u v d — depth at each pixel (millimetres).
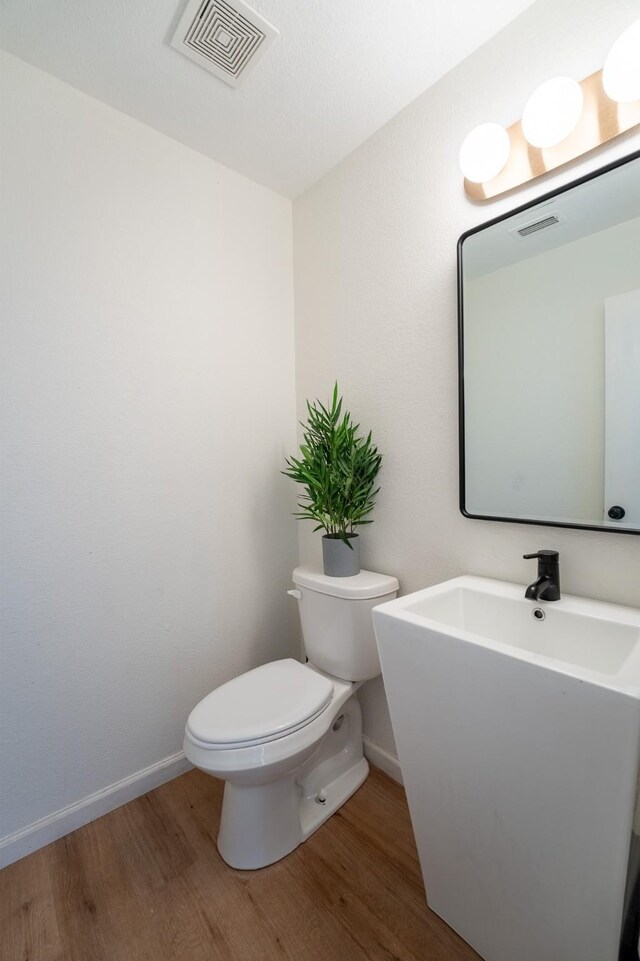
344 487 1386
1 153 1135
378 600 1324
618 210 913
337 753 1425
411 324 1347
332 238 1625
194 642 1545
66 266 1244
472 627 1085
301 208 1772
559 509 1024
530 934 773
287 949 932
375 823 1268
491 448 1144
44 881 1104
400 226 1367
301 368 1804
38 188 1191
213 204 1574
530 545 1086
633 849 842
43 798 1225
